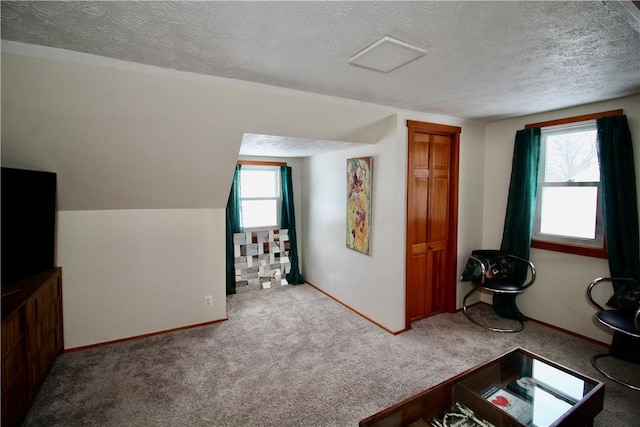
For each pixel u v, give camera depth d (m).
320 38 1.62
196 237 3.31
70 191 2.62
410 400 1.65
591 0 1.27
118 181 2.68
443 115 3.36
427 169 3.40
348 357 2.72
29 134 2.09
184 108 2.27
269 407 2.11
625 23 1.45
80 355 2.75
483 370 1.94
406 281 3.22
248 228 4.64
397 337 3.09
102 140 2.29
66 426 1.93
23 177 2.21
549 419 1.64
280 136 2.82
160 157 2.59
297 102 2.54
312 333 3.18
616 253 2.71
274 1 1.28
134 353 2.79
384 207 3.23
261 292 4.45
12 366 1.82
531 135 3.29
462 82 2.29
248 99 2.38
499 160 3.69
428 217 3.46
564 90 2.49
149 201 3.01
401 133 3.10
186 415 2.04
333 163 4.07
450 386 1.79
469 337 3.08
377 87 2.42
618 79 2.24
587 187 3.01
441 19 1.42
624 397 2.21
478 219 3.83
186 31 1.55
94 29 1.55
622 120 2.64
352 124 2.97
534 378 1.99
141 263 3.09
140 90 2.06
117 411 2.06
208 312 3.41
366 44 1.69
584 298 3.02
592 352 2.78
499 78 2.21
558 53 1.80
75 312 2.84
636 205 2.64
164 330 3.22
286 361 2.66
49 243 2.52
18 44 1.69
